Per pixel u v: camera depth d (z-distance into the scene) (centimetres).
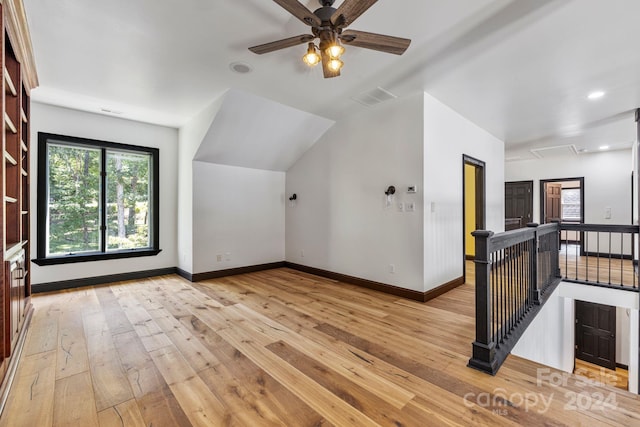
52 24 230
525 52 267
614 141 577
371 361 220
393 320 299
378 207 404
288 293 394
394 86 341
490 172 541
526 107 404
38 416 161
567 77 315
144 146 482
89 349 238
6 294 197
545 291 374
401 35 242
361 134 427
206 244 470
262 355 229
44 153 399
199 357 225
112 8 212
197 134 437
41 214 396
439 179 388
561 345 477
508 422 155
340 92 360
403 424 155
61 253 421
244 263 516
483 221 515
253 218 529
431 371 206
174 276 494
